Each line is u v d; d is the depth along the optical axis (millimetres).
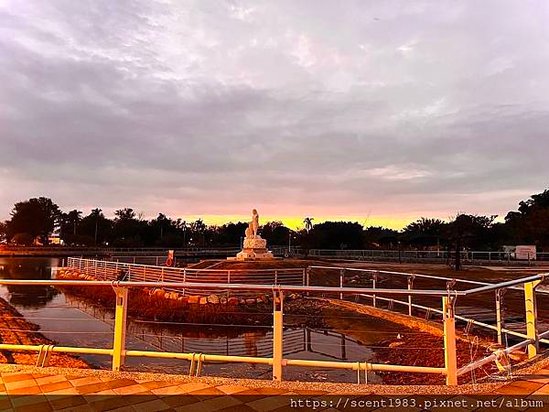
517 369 4176
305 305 16766
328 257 43656
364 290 3969
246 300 17953
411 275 11141
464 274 23438
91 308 19828
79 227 90625
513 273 23766
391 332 10211
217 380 3850
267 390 3637
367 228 65375
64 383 3773
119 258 47688
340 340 10828
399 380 6992
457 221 29109
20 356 9477
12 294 24359
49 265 45344
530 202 49969
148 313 17172
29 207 87625
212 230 95875
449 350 3822
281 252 50438
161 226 87125
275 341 3947
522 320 9570
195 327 14641
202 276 20938
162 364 9156
